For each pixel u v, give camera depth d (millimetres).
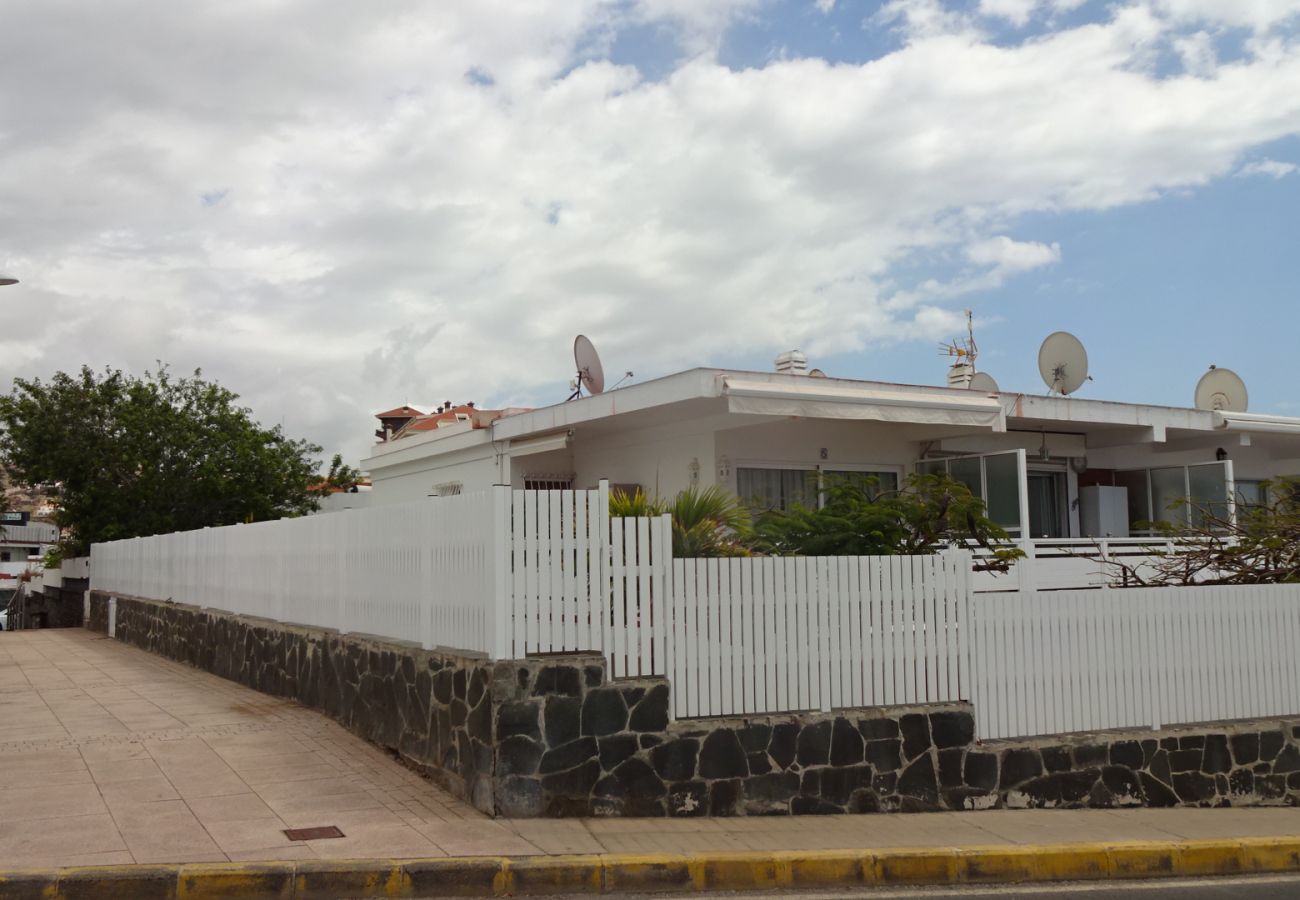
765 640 8578
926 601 9188
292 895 6328
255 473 32781
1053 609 9688
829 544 11305
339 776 8773
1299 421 18516
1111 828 8609
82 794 8086
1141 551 14062
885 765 8789
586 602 8070
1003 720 9352
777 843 7484
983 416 14883
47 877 6098
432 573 9016
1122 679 9906
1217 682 10344
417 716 8984
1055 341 19984
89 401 31625
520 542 7922
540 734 7770
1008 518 15984
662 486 16031
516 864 6633
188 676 15945
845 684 8820
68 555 35562
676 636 8289
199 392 33562
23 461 31094
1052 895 7246
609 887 6746
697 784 8164
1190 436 19078
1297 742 10445
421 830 7289
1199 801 9922
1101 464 19438
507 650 7805
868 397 13875
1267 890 7582
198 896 6223
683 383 13336
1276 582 12266
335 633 11461
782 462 15789
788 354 16016
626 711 8023
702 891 6898
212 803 7875
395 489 22547
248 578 15148
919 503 11938
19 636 25844
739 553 10016
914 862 7391
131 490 31547
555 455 18234
